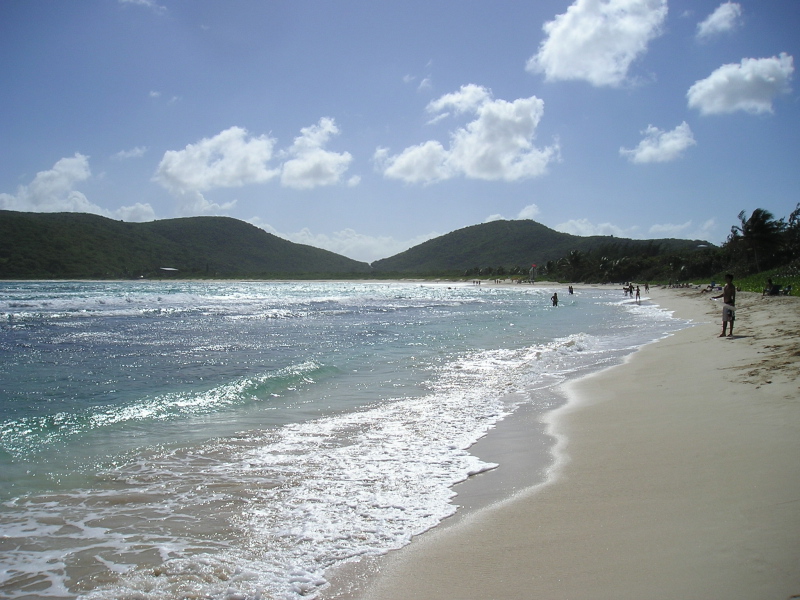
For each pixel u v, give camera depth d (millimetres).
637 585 3471
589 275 103125
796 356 10961
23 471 6449
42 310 31406
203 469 6523
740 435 6512
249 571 4125
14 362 14141
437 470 6383
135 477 6266
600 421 8164
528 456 6750
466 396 10570
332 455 6996
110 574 4137
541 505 5109
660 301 45062
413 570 4023
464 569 3975
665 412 8219
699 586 3352
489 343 18688
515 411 9281
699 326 21453
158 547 4578
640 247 117875
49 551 4527
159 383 11789
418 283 126625
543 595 3490
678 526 4273
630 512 4695
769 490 4723
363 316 30734
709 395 8891
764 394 8320
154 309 33406
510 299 53250
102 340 18734
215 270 165375
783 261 57781
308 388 11320
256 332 21875
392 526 4867
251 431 8172
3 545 4629
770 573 3389
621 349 16406
